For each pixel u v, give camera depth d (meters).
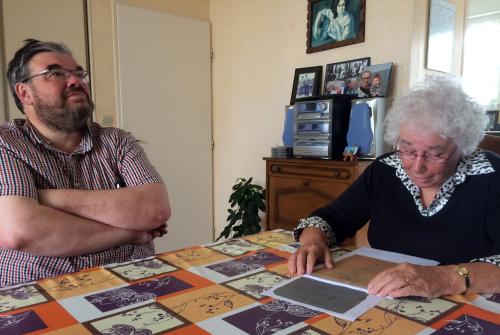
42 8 2.63
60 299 0.84
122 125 3.02
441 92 1.00
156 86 3.19
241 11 3.26
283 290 0.87
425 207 1.11
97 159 1.39
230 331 0.69
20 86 1.32
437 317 0.73
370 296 0.83
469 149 1.02
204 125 3.55
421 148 0.98
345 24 2.57
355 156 2.24
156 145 3.23
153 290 0.88
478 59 4.07
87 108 1.36
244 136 3.36
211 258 1.12
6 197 1.12
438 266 0.89
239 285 0.91
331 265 1.01
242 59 3.30
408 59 2.29
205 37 3.50
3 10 2.50
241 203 3.04
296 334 0.68
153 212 1.31
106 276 0.98
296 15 2.87
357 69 2.52
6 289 0.90
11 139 1.24
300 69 2.83
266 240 1.31
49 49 1.32
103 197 1.25
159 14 3.16
